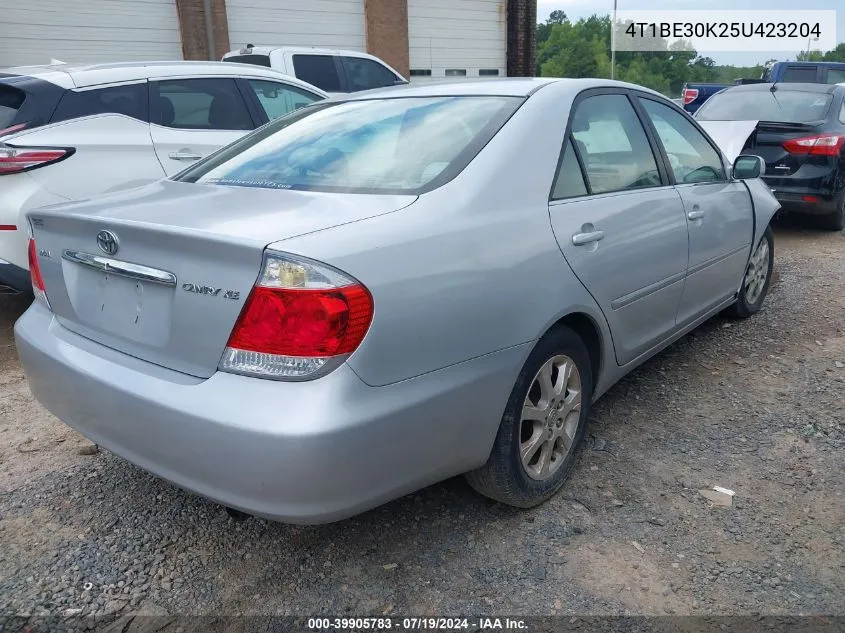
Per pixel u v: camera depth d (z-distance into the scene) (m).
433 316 2.09
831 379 3.86
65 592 2.29
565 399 2.76
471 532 2.58
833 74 13.16
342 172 2.56
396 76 10.79
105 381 2.19
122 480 2.95
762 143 7.39
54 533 2.59
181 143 5.33
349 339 1.88
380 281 1.96
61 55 11.48
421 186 2.37
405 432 2.03
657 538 2.53
